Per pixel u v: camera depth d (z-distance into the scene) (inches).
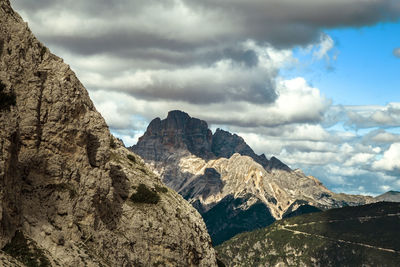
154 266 6363.2
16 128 4522.6
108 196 5585.6
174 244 6688.0
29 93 4909.0
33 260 4362.7
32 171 4840.1
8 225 4392.2
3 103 4510.3
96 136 5565.9
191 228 7253.9
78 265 4712.1
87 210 5177.2
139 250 6245.1
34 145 4854.8
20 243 4431.6
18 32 5098.4
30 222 4645.7
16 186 4594.0
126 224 6299.2
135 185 7037.4
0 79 4564.5
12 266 4148.6
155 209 6820.9
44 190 4869.6
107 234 5408.5
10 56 4884.4
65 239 4827.8
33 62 5113.2
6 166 4325.8
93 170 5374.0
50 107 5049.2
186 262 6879.9
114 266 5275.6
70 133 5132.9
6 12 5137.8
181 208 7386.8
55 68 5275.6
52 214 4854.8
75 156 5182.1
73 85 5305.1
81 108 5374.0
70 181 5098.4
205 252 7391.7
